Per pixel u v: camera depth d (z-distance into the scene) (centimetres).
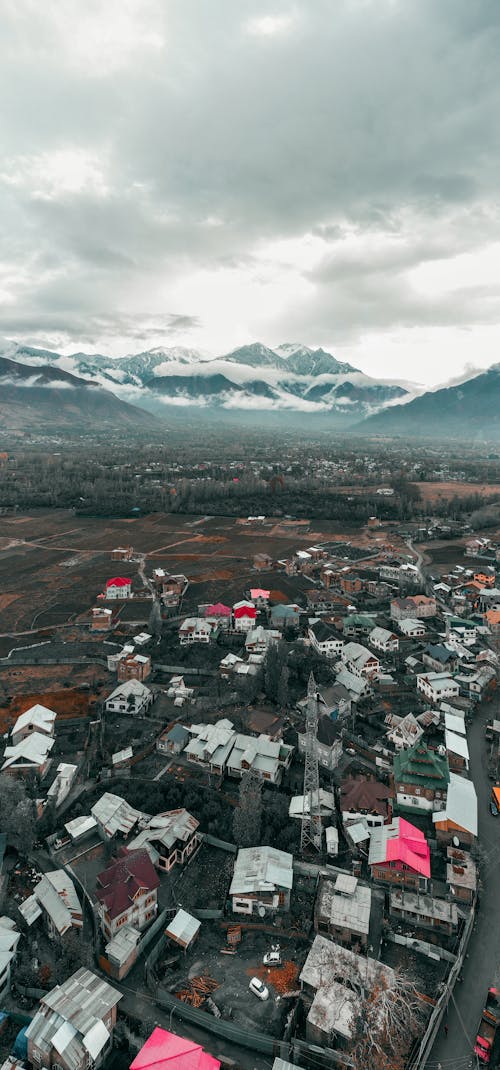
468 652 13238
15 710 10769
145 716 10612
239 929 6425
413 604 15688
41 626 15112
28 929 6425
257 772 8800
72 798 8475
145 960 6072
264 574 19888
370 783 8456
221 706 10931
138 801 8331
